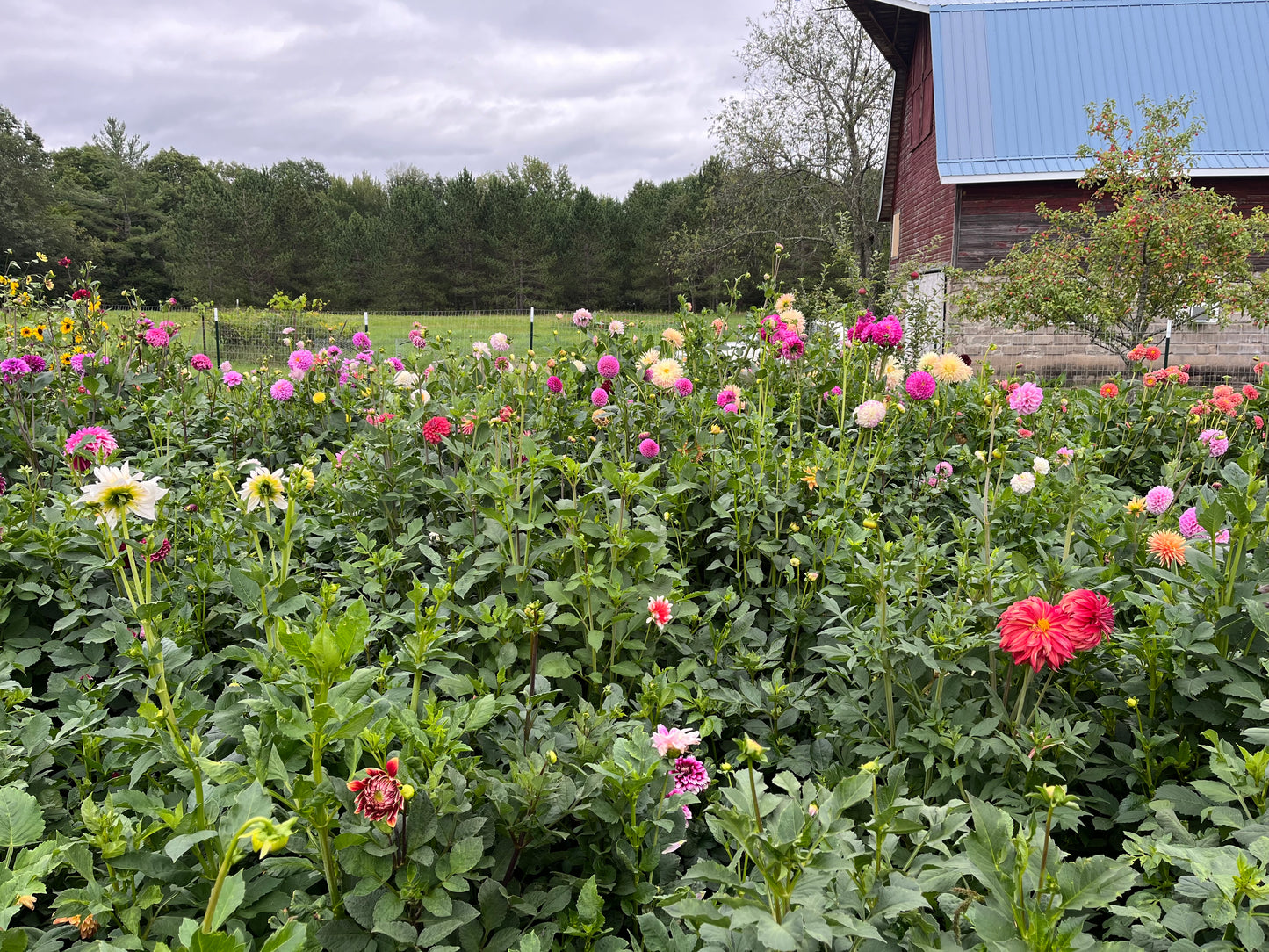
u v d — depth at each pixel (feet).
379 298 159.12
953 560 11.01
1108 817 8.23
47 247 152.46
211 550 10.50
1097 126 42.42
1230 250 39.24
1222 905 5.08
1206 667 7.98
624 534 9.57
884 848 5.14
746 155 95.40
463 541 11.22
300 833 5.70
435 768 5.71
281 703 5.73
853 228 94.12
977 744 8.16
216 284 134.41
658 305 168.25
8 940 4.79
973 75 58.23
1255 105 55.88
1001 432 16.53
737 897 4.67
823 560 11.42
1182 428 18.85
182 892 5.73
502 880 6.42
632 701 9.55
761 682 9.68
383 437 13.47
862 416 13.30
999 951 4.34
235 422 19.06
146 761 6.24
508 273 161.38
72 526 10.33
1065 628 6.64
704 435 14.96
